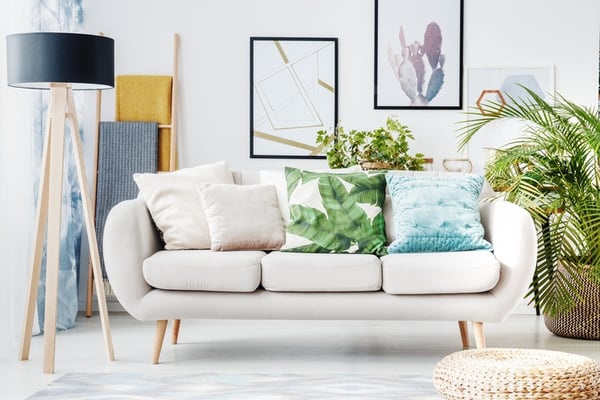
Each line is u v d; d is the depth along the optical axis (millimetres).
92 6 4996
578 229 3709
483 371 2285
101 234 4906
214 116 5035
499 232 3393
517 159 3994
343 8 5000
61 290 4301
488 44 4992
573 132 3840
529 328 4359
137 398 2811
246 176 4098
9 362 3471
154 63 5008
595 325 3969
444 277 3264
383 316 3350
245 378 3135
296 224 3643
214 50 5016
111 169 4922
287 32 5012
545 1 4965
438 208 3582
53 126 3467
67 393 2881
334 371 3289
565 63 4969
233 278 3318
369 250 3582
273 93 5023
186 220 3664
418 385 3002
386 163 4594
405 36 4996
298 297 3348
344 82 5020
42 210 3598
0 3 3762
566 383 2209
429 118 5016
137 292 3352
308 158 5031
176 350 3748
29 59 3309
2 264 3729
